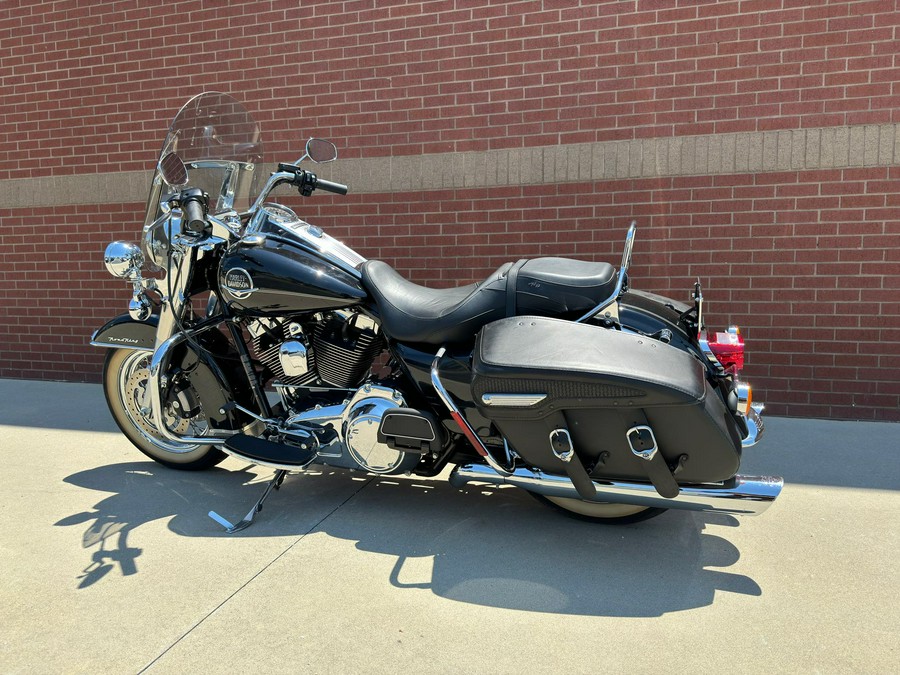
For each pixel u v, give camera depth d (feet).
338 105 16.83
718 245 14.70
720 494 8.12
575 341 7.87
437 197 16.34
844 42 13.64
